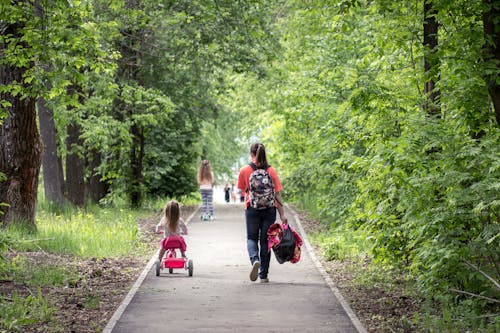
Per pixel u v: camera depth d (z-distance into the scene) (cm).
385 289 1648
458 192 1334
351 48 2900
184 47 3584
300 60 3853
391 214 1684
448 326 1240
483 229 1336
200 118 4525
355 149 2422
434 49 1661
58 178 3394
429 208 1423
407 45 1911
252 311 1396
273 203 1736
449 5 1619
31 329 1227
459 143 1419
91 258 2091
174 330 1227
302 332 1222
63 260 2008
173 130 4553
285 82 4109
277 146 4400
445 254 1315
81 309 1407
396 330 1252
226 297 1545
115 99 3847
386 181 1561
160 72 3841
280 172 4866
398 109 1680
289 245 1736
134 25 3341
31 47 1906
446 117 1623
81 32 1862
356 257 2153
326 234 2780
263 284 1720
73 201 3647
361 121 1753
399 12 1845
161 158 4584
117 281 1753
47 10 1892
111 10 3033
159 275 1845
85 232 2492
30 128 2358
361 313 1405
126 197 4466
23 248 2089
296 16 3888
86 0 2555
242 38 3497
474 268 1313
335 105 2516
